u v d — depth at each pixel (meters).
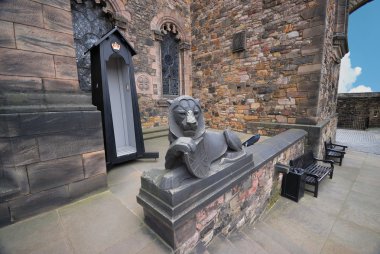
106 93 2.43
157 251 1.21
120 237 1.31
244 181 1.96
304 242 1.98
